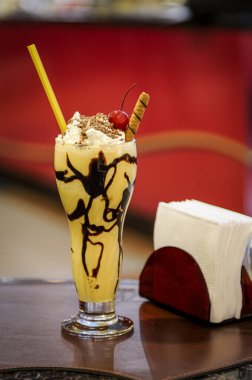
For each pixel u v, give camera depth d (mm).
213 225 1556
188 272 1598
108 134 1486
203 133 4094
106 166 1463
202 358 1396
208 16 3973
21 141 4012
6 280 1840
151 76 3975
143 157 4102
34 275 4207
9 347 1436
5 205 4129
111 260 1528
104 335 1494
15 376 1329
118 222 1522
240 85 4062
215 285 1555
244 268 1596
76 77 3914
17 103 3938
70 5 4137
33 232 4184
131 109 3998
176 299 1640
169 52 3961
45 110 3953
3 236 4195
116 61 3926
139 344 1464
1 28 3830
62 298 1719
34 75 3898
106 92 3951
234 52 4016
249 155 4184
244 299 1603
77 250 1531
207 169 4160
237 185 4207
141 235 4203
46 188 4105
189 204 1712
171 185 4160
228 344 1472
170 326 1570
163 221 1691
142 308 1679
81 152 1459
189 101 4043
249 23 3990
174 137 4082
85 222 1501
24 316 1601
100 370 1338
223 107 4078
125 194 1511
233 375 1349
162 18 4004
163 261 1660
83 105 3949
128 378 1309
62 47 3873
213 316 1563
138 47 3930
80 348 1437
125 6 4152
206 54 3998
